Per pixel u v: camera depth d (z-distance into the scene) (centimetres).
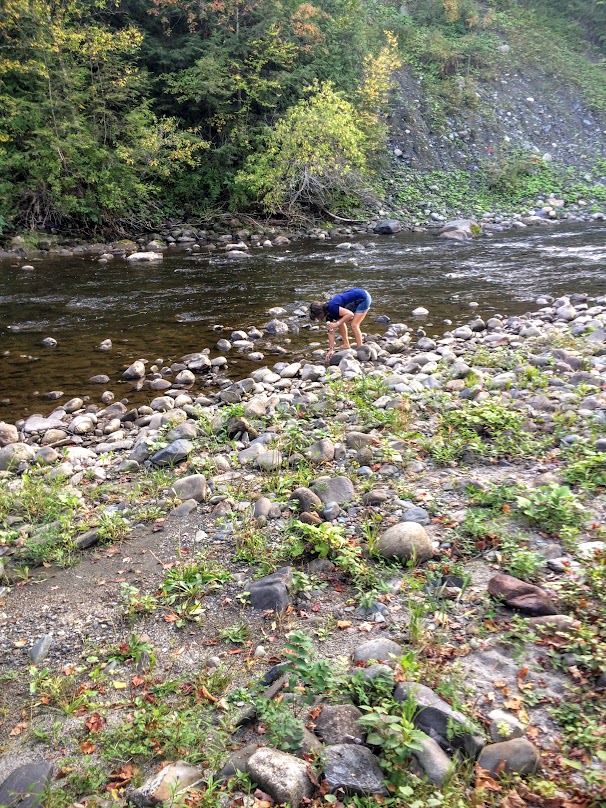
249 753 264
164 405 750
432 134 2591
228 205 2159
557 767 253
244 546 418
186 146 2058
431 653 312
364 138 2228
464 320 1082
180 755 272
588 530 404
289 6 2258
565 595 340
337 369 831
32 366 921
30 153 1852
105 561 423
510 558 380
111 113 1992
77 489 534
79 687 317
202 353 952
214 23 2177
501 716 272
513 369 770
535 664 303
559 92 2880
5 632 361
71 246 1862
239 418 628
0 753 282
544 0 3369
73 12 1980
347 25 2380
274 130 2144
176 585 383
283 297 1262
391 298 1238
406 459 520
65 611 375
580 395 629
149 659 325
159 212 2083
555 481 459
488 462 510
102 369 905
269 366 899
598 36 3262
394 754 255
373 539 401
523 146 2620
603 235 1877
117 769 268
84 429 698
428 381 730
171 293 1310
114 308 1206
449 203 2306
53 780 264
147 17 2206
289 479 490
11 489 539
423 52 2884
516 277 1384
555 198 2350
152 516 473
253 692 300
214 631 347
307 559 400
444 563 380
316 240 1973
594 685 288
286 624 346
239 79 2080
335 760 253
